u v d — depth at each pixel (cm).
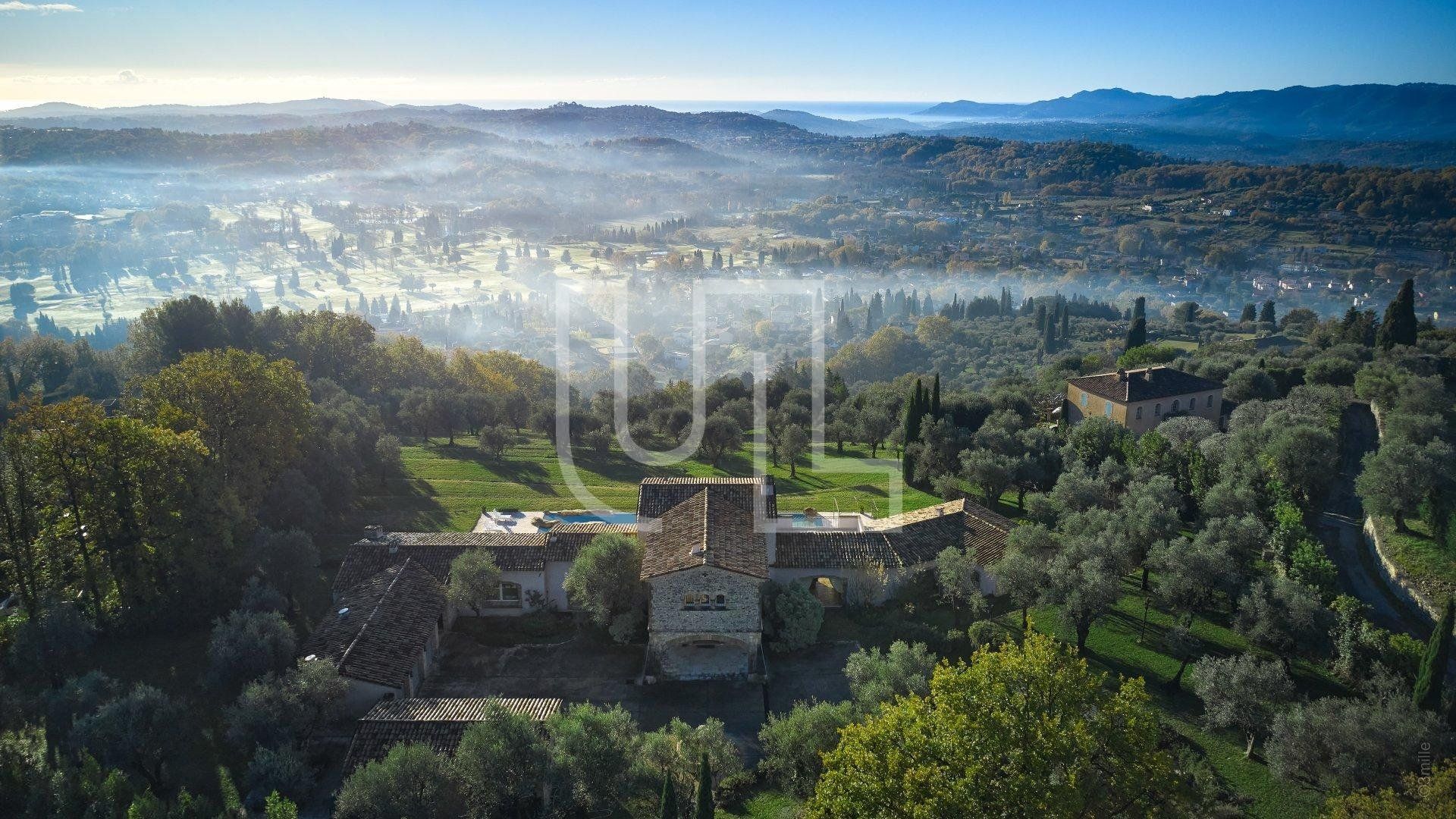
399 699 4500
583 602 5272
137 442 5328
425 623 4975
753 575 4803
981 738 2962
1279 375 10362
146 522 5381
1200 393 9538
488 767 3559
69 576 5366
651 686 4819
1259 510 6150
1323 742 3684
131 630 5300
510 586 5644
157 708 4019
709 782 3011
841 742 3369
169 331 10788
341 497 7488
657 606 4862
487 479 8656
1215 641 5006
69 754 3984
